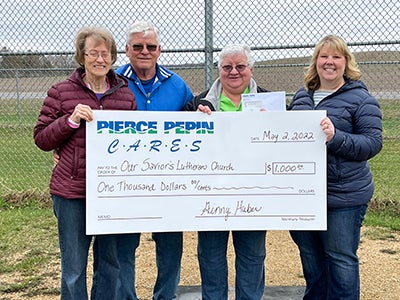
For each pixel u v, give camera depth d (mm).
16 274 4668
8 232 5883
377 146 3109
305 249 3637
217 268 3434
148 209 3234
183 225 3283
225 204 3295
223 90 3418
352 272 3322
